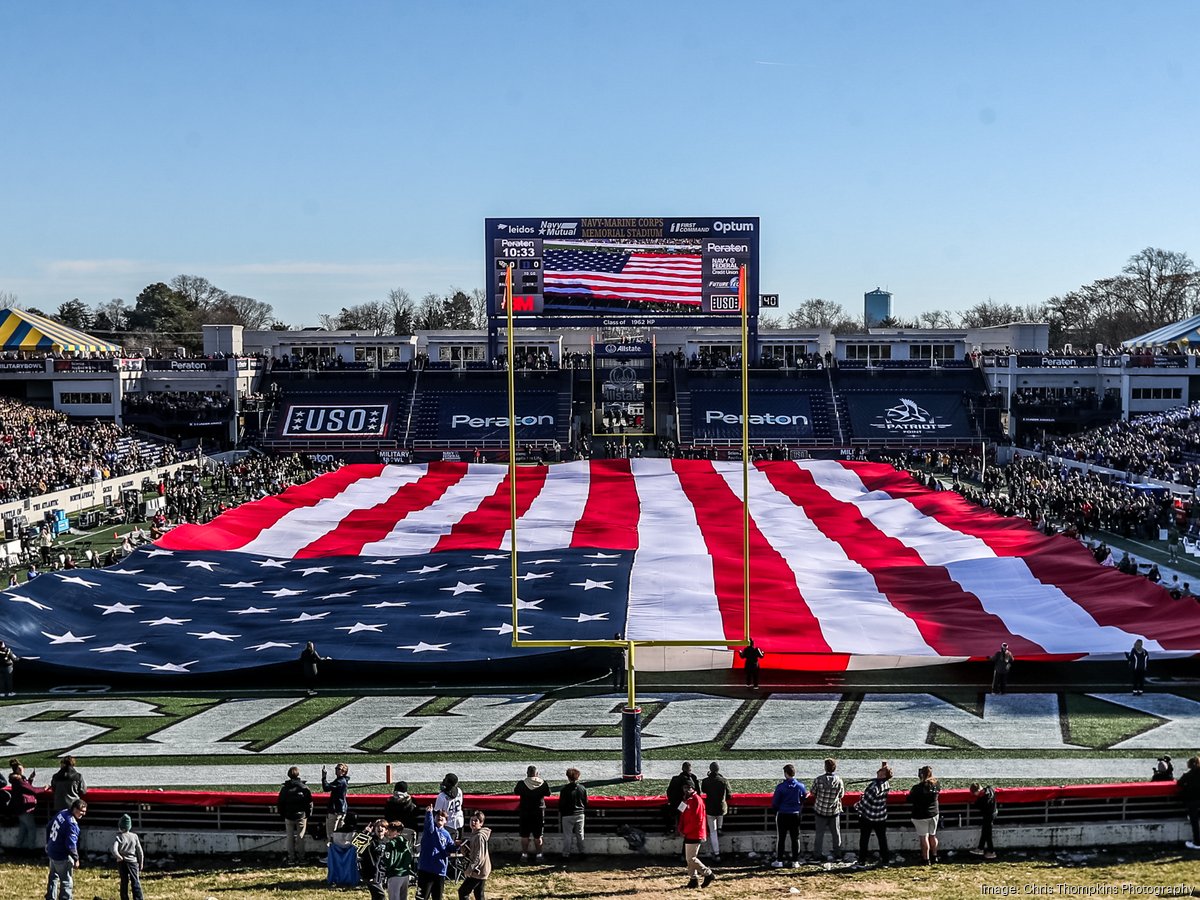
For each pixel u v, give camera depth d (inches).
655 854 817.5
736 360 3681.1
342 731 1103.6
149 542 1847.9
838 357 3937.0
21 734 1101.1
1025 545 1800.0
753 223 3390.7
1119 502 2209.6
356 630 1385.3
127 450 3085.6
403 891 684.1
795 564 1710.1
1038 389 3474.4
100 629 1418.6
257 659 1280.8
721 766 997.2
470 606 1485.0
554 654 1270.9
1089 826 818.2
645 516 2106.3
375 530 2017.7
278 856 822.5
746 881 762.8
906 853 814.5
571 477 2456.9
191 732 1102.4
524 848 816.3
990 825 807.1
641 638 1317.7
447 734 1092.5
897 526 2003.0
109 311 7524.6
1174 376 3385.8
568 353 3841.0
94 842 824.9
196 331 6840.6
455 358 4200.3
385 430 3447.3
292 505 2191.2
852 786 940.0
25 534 2048.5
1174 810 823.1
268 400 3580.2
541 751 1042.1
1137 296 6023.6
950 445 3341.5
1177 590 1445.6
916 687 1243.8
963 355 4005.9
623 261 3400.6
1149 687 1236.5
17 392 3663.9
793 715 1146.7
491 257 3420.3
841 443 3348.9
